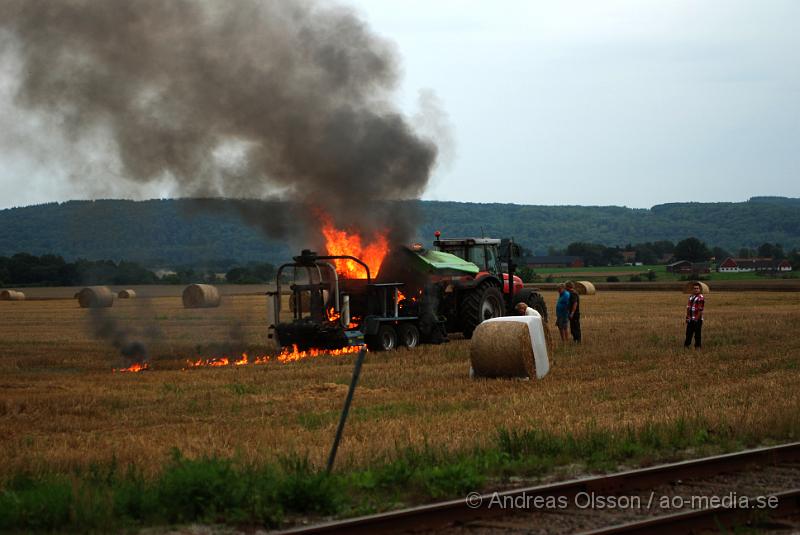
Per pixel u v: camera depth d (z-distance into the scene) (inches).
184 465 482.6
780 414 651.5
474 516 436.8
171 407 787.4
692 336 1350.9
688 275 7219.5
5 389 925.2
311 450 558.3
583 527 420.5
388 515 413.4
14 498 438.3
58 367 1165.1
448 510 432.1
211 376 1008.9
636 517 438.0
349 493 474.3
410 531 416.5
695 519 414.3
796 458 555.8
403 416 699.4
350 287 1256.2
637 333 1515.7
